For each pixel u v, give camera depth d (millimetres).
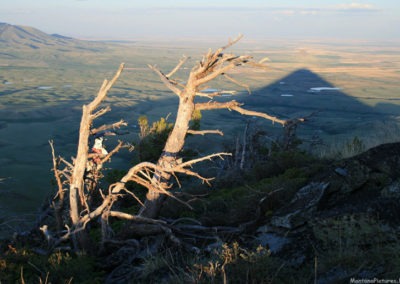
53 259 8953
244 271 6445
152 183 10422
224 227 9586
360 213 6969
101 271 9539
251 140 25031
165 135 21078
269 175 14766
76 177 10453
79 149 10320
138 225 10484
